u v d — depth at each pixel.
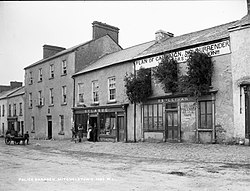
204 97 16.83
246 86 14.92
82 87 26.92
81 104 26.56
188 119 17.59
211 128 16.38
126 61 21.94
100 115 24.27
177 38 22.19
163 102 19.11
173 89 18.27
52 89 31.22
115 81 23.14
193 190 7.14
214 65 16.53
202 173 9.38
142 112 20.50
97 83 25.12
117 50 31.23
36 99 34.16
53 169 10.74
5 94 44.84
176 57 18.62
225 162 11.56
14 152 18.06
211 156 12.85
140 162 12.50
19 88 44.34
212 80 16.58
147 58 20.50
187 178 8.64
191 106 17.47
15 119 39.72
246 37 15.23
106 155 15.77
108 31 30.98
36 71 34.59
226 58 16.00
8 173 9.84
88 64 28.70
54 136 30.11
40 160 13.70
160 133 19.20
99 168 10.91
